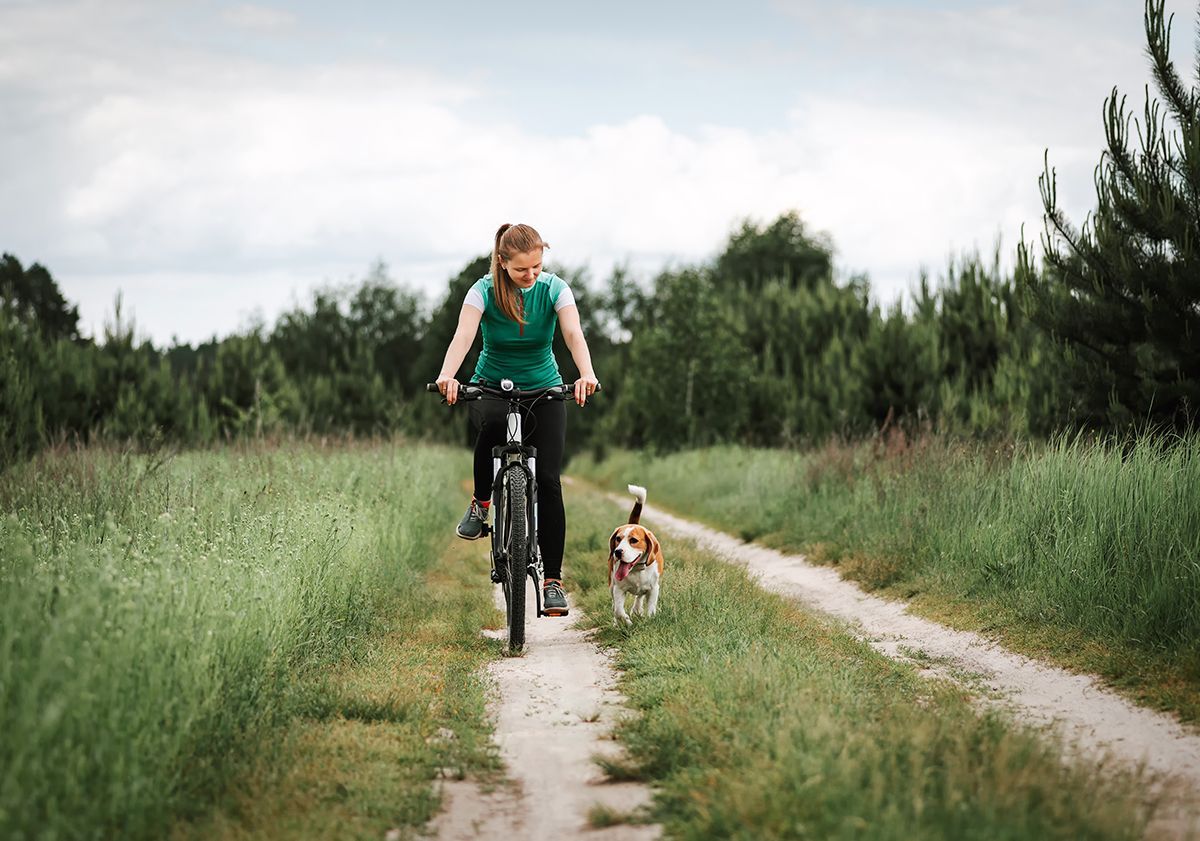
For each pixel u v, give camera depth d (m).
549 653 6.78
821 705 4.53
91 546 5.46
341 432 19.41
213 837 3.40
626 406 39.03
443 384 6.18
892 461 13.68
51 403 20.84
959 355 22.23
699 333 29.64
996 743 4.07
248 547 6.16
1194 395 9.59
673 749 4.27
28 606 3.79
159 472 8.90
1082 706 5.42
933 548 10.02
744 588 8.59
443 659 6.36
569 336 6.30
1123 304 10.14
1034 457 10.05
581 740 4.74
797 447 21.61
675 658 5.93
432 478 17.30
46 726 3.21
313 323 72.25
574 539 12.43
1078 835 3.24
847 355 28.83
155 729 3.73
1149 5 9.84
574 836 3.58
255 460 10.88
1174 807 3.80
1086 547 7.62
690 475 24.23
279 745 4.25
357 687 5.30
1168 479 7.61
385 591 8.27
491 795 4.03
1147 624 6.33
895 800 3.38
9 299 21.62
